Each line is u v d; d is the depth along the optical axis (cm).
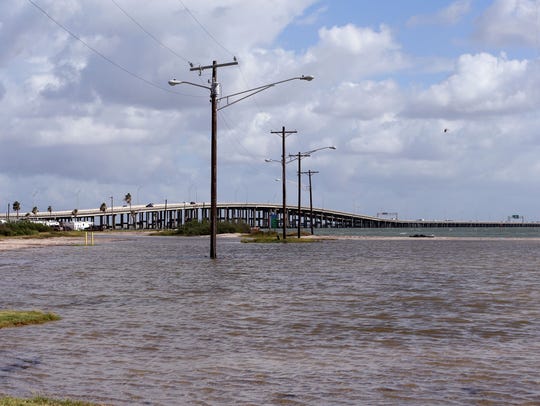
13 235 10900
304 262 3781
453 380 883
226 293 2022
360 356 1046
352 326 1357
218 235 12369
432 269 3167
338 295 1958
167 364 988
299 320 1441
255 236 10888
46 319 1430
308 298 1878
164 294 1995
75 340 1192
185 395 811
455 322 1413
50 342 1172
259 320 1442
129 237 11619
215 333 1269
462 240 9962
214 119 4016
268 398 796
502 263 3694
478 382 870
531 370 941
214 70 3975
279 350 1097
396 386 851
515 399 786
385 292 2045
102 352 1080
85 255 4769
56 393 821
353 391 827
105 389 841
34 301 1822
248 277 2666
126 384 866
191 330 1305
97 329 1317
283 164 8050
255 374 921
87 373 930
